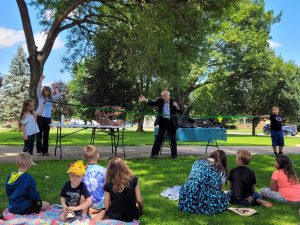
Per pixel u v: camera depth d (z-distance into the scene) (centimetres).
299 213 526
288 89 4297
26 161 486
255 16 3812
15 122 4722
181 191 546
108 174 468
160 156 1155
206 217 508
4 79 4806
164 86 2223
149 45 1686
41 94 1062
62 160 986
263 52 3744
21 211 475
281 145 1234
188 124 1191
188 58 1850
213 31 1819
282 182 607
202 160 564
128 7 1811
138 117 3650
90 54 2275
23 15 1725
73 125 991
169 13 1617
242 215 516
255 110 4188
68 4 1611
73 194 477
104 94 3105
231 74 3841
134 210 464
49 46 1795
